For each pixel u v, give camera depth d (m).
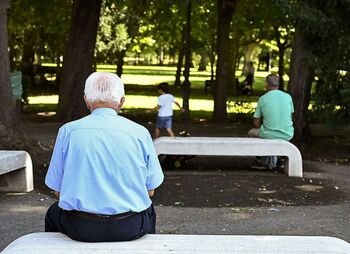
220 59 21.30
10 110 10.92
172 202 8.20
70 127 4.11
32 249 4.02
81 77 18.97
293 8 13.12
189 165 11.34
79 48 18.91
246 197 8.57
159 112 14.82
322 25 13.06
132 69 75.75
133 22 31.88
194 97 34.50
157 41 38.28
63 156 4.07
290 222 7.28
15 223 6.98
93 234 4.07
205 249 4.16
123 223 4.08
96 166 3.98
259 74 73.00
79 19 18.86
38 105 26.19
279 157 10.91
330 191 9.17
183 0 14.95
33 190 8.73
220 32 21.33
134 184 4.07
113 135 4.05
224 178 9.95
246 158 12.27
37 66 38.84
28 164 8.65
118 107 4.27
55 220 4.41
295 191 9.08
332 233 6.82
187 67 20.73
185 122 20.72
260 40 36.06
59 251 3.99
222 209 7.89
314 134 16.42
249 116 22.09
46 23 27.69
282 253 4.14
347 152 13.67
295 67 14.84
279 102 10.86
